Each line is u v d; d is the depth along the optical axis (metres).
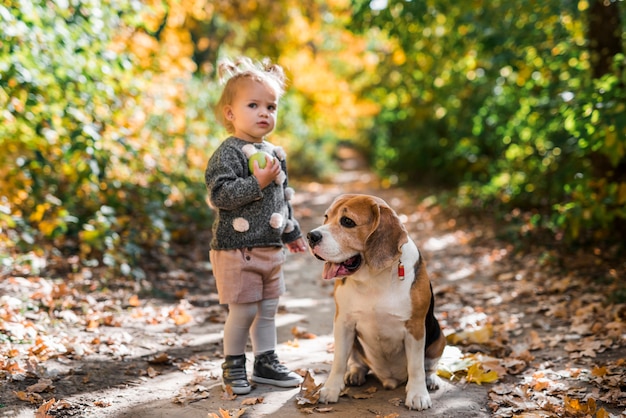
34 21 5.57
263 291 3.70
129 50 7.89
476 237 9.09
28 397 3.35
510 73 9.64
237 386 3.56
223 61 3.75
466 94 12.20
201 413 3.29
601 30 7.15
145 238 6.63
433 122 15.41
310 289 6.43
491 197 10.62
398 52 13.18
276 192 3.65
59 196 6.78
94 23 6.44
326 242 3.23
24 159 6.25
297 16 17.08
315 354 4.35
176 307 5.33
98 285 5.61
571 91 7.07
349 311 3.44
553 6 7.21
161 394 3.55
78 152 6.23
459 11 9.08
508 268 7.23
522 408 3.40
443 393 3.62
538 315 5.40
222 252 3.56
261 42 17.53
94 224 6.10
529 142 9.51
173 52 9.67
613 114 5.63
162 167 8.25
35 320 4.55
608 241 7.36
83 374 3.78
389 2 9.72
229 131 3.80
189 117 10.15
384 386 3.69
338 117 22.38
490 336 4.73
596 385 3.72
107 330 4.62
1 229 5.89
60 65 5.94
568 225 7.23
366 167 27.44
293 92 19.70
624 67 6.52
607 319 4.99
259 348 3.75
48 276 5.62
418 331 3.38
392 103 16.80
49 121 6.18
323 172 20.14
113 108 7.04
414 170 16.91
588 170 7.46
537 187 9.24
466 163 13.31
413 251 3.44
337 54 19.75
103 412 3.27
